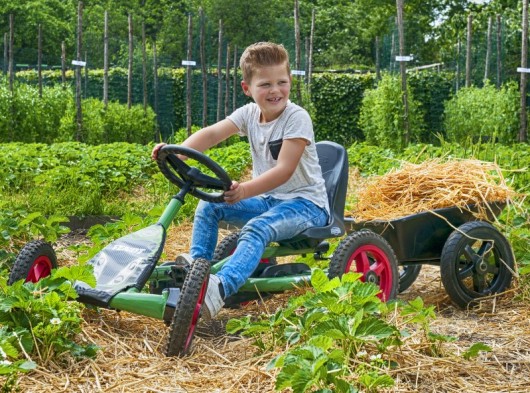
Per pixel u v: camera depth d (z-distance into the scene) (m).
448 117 18.59
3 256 5.09
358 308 3.56
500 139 16.33
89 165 9.83
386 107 16.38
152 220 5.93
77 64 16.33
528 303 4.72
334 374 3.01
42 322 3.51
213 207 4.30
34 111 17.41
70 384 3.31
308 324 3.56
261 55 4.21
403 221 4.62
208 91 23.16
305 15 40.88
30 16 41.91
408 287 5.30
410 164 5.23
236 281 3.89
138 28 42.72
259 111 4.42
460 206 4.79
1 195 8.03
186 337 3.65
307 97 18.64
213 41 31.94
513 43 20.11
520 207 5.33
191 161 9.73
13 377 3.12
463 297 4.70
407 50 33.94
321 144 4.65
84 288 3.86
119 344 3.81
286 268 4.42
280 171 4.13
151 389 3.27
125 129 18.08
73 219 7.79
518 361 3.75
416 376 3.40
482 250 4.87
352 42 40.91
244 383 3.36
